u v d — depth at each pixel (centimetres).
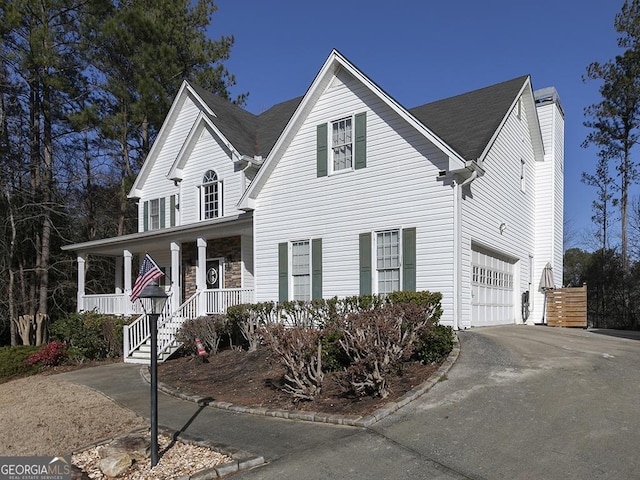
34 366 1639
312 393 821
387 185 1308
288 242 1500
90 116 2455
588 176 3319
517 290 1731
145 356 1509
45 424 815
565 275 3762
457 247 1178
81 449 679
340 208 1395
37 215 2502
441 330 962
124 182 2688
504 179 1598
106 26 2388
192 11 2911
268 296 1533
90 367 1533
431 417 666
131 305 1853
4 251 2511
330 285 1395
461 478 490
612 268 2484
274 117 2197
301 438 645
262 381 1007
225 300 1572
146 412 862
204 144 1991
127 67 2711
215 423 755
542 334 1277
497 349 991
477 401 706
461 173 1195
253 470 550
